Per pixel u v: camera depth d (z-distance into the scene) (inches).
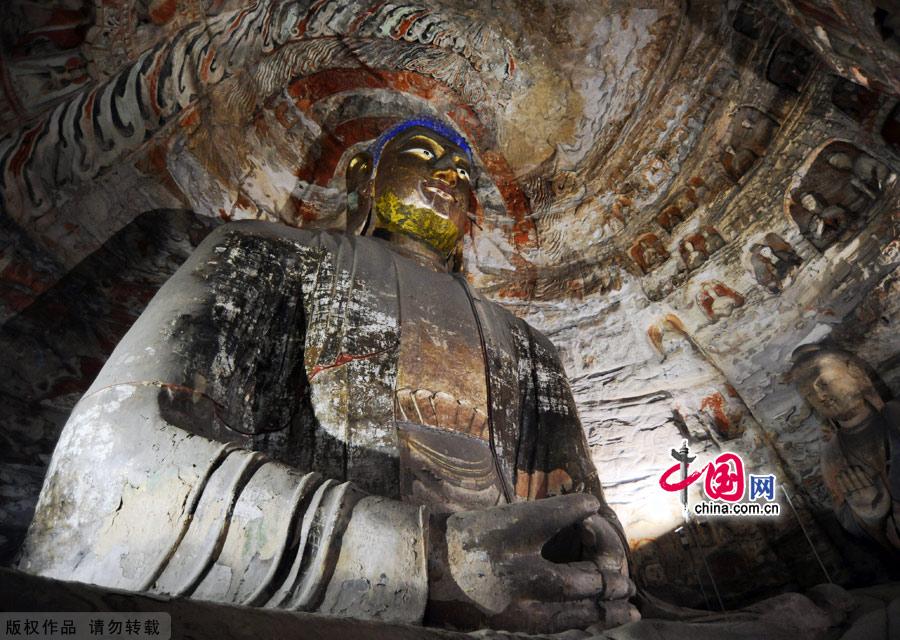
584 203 276.8
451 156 202.4
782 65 219.9
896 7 135.0
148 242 191.2
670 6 233.8
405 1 239.5
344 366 137.8
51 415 159.9
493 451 149.8
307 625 70.9
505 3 245.0
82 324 170.1
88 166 170.6
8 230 153.1
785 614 125.1
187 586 84.7
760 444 235.6
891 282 204.7
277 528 88.7
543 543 108.3
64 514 93.5
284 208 247.6
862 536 207.5
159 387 105.0
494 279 284.2
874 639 117.3
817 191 221.9
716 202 247.9
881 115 198.5
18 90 141.8
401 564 91.0
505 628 98.7
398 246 190.4
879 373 205.9
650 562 239.5
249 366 130.3
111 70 163.9
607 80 258.8
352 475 125.0
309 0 223.3
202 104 207.2
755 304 239.1
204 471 92.0
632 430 255.1
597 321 270.7
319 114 261.3
